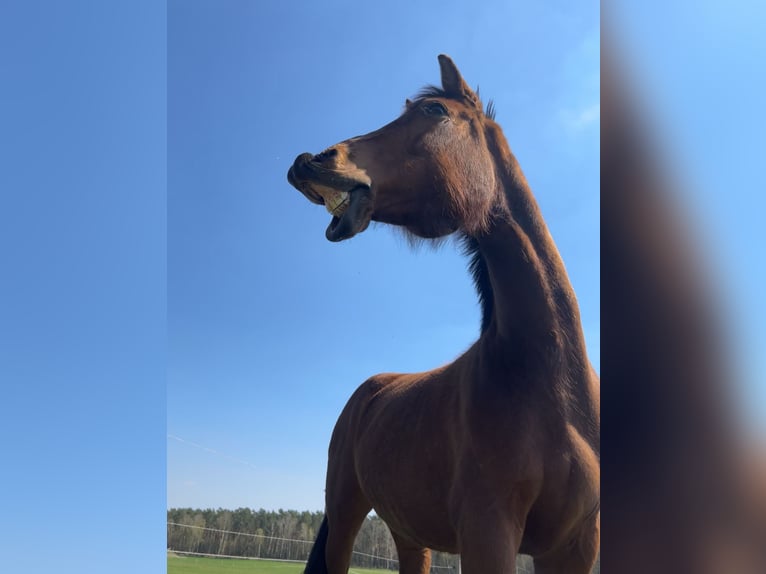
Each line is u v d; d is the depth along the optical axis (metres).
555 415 1.86
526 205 2.02
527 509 1.88
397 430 2.42
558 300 1.93
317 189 1.94
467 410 1.97
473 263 2.22
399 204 1.95
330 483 3.08
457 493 1.94
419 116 1.99
